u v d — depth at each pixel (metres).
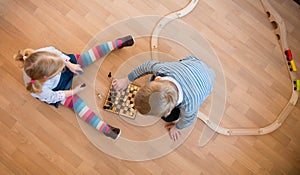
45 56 1.24
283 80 1.67
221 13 1.69
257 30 1.69
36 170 1.48
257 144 1.61
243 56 1.67
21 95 1.52
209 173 1.56
